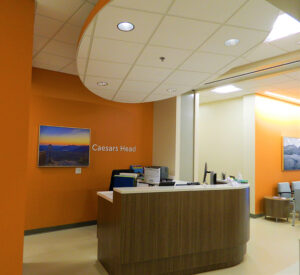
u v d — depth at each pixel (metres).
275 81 5.93
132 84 4.55
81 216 5.77
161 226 3.45
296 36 3.86
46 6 3.11
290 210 7.48
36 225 5.23
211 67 3.72
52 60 4.89
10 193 2.60
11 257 2.58
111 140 6.23
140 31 2.72
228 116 7.93
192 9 2.32
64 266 3.81
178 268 3.58
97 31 2.73
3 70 2.62
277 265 4.04
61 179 5.52
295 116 8.54
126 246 3.23
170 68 3.76
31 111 5.20
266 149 7.46
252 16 2.43
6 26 2.66
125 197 3.25
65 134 5.54
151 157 6.96
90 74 4.07
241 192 4.14
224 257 3.94
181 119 6.54
